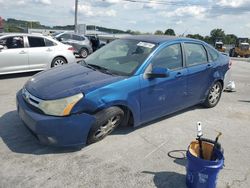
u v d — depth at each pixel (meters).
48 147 4.14
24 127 4.76
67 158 3.89
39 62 9.52
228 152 4.41
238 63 21.50
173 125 5.32
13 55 8.88
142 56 4.74
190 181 3.29
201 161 3.07
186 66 5.37
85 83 4.11
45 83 4.22
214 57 6.21
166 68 4.77
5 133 4.53
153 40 5.14
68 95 3.83
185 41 5.50
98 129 4.14
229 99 7.55
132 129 4.93
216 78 6.21
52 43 9.94
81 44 18.67
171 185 3.46
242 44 33.78
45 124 3.73
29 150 4.04
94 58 5.24
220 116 6.05
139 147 4.34
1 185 3.27
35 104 3.94
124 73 4.50
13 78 9.01
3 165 3.65
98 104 3.96
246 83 10.63
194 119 5.74
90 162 3.83
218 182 3.58
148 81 4.57
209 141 3.37
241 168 3.96
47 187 3.28
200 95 5.92
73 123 3.80
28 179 3.40
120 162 3.89
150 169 3.78
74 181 3.42
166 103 5.03
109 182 3.44
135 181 3.50
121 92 4.22
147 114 4.76
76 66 4.96
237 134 5.16
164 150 4.32
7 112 5.46
